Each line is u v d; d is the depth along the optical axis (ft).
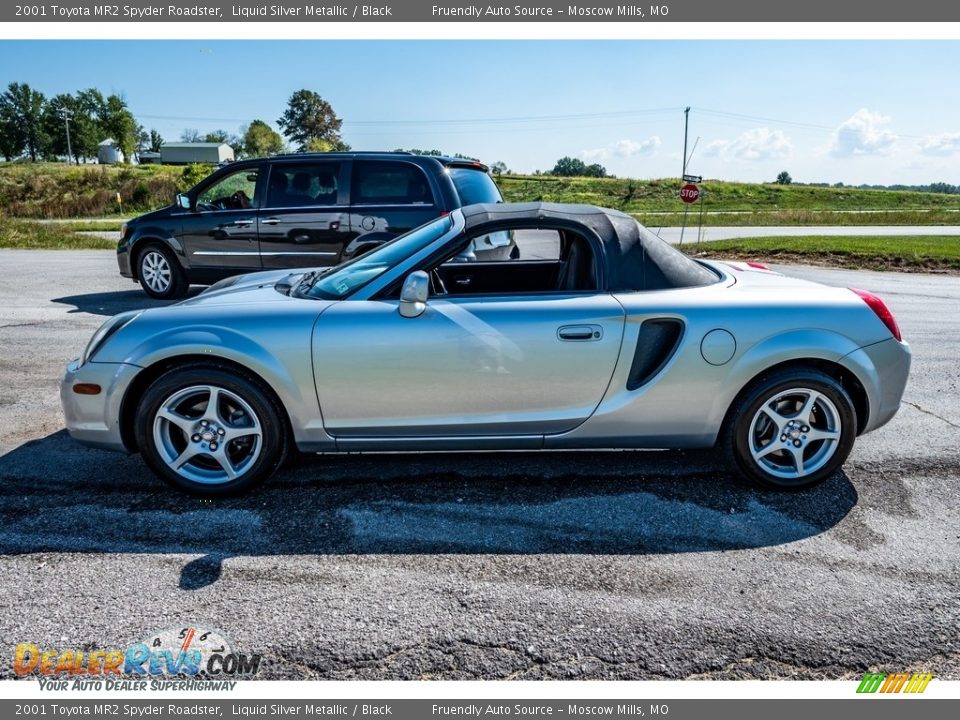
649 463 11.89
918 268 42.22
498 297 10.41
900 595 8.26
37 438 12.95
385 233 23.31
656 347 10.32
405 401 10.28
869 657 7.25
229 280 13.56
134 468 11.65
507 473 11.48
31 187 150.41
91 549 9.16
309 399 10.25
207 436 10.35
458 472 11.50
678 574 8.70
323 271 13.32
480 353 10.10
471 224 10.68
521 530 9.74
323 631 7.61
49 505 10.33
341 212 23.59
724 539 9.53
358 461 11.93
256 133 324.60
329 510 10.27
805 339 10.22
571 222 10.64
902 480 11.36
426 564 8.89
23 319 23.38
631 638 7.50
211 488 10.46
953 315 25.58
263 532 9.64
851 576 8.65
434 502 10.52
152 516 10.05
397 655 7.25
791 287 11.10
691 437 10.66
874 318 10.52
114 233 71.15
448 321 10.07
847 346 10.33
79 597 8.15
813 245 50.80
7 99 344.08
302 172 24.09
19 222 73.61
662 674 7.00
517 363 10.14
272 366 10.04
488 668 7.07
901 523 9.97
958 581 8.54
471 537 9.55
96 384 10.27
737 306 10.30
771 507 10.42
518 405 10.36
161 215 25.99
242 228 24.72
